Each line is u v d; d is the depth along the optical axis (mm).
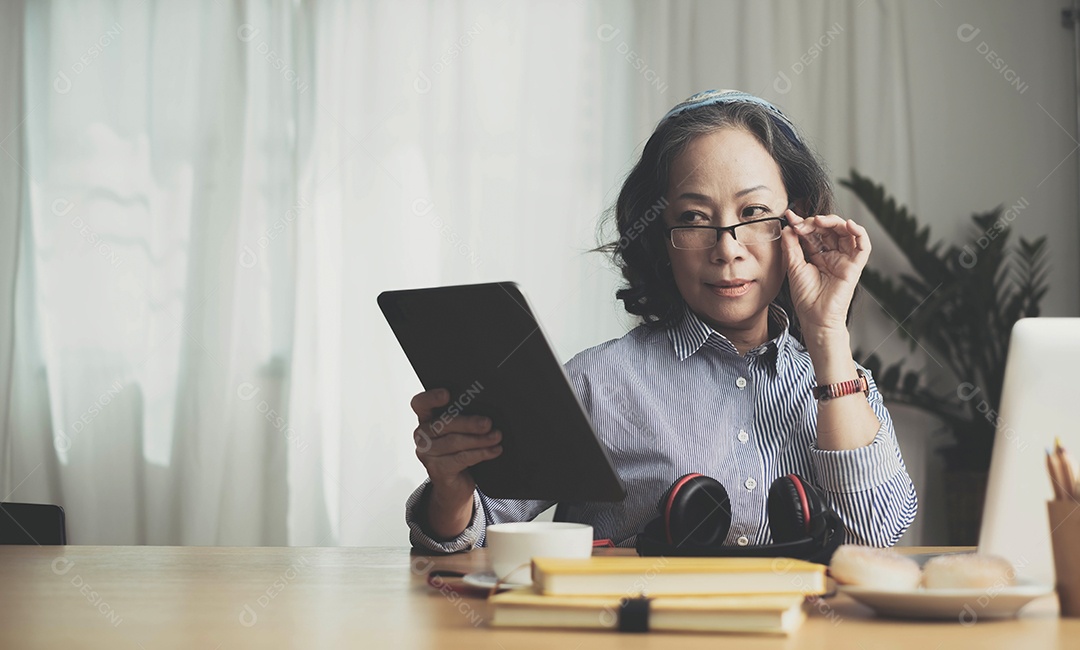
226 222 3287
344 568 1027
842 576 726
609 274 3215
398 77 3307
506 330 908
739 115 1322
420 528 1142
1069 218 3264
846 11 3273
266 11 3344
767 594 661
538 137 3285
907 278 3094
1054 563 701
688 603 637
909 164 3229
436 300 945
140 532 3240
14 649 605
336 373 3242
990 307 2990
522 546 799
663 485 1278
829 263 1201
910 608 675
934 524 3146
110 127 3352
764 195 1275
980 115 3287
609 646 592
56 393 3279
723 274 1269
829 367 1156
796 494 895
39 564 1072
